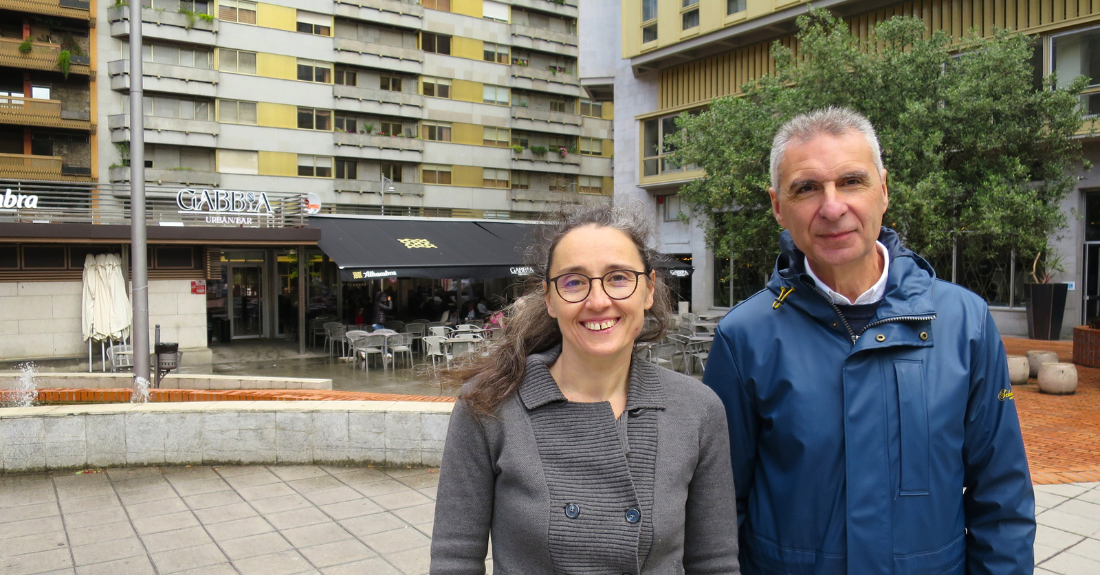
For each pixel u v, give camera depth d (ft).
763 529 6.12
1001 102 35.17
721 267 77.00
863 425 5.68
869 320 5.90
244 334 68.44
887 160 35.83
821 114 5.92
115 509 16.90
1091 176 51.34
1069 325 53.11
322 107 131.75
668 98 79.05
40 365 49.93
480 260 62.39
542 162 158.10
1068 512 15.98
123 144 112.68
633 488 5.23
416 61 142.00
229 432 20.24
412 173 143.33
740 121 41.42
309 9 130.41
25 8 104.27
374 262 55.57
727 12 68.85
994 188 34.24
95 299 50.37
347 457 20.12
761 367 6.15
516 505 5.30
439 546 5.51
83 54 109.50
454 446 5.65
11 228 47.67
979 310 5.97
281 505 17.12
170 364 31.01
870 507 5.58
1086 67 49.49
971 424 5.90
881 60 38.78
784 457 5.97
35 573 13.52
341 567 13.74
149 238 51.11
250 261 68.69
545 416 5.52
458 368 6.30
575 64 165.89
